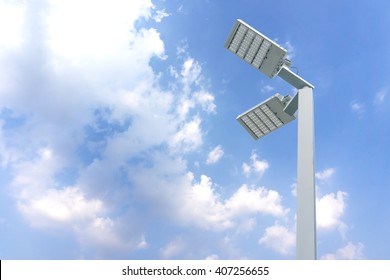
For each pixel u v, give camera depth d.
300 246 6.62
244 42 9.43
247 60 9.73
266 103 9.78
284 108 9.51
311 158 7.48
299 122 8.16
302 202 7.02
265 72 9.63
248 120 10.37
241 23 9.16
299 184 7.28
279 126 10.14
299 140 7.85
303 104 8.36
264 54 9.34
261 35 9.05
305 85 8.66
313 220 6.75
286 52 9.08
